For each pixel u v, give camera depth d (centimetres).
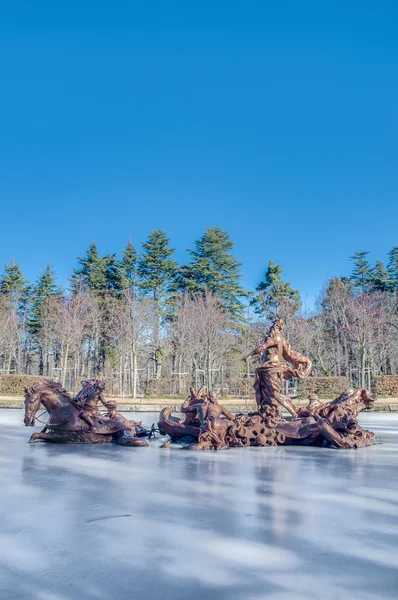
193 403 1258
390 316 4847
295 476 711
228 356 4572
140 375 5009
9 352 4997
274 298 5341
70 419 1120
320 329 4828
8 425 1653
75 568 353
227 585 323
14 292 6141
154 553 381
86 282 5825
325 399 3192
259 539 414
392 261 6194
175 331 4678
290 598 304
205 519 474
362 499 561
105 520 470
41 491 602
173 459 886
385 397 3114
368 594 310
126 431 1129
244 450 1037
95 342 5300
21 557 374
